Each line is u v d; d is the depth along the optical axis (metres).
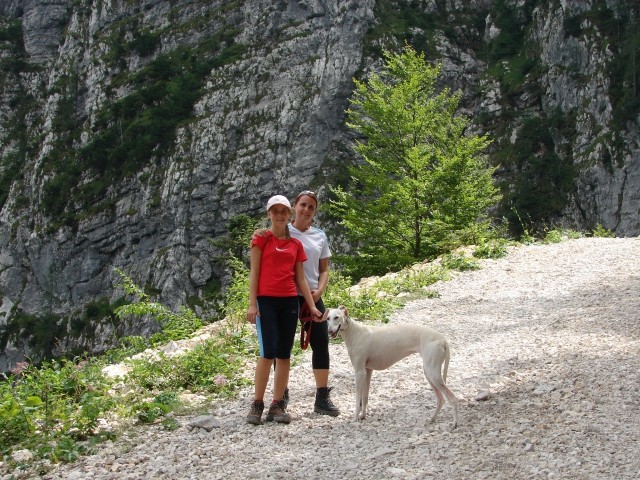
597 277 13.82
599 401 6.53
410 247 24.69
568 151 77.50
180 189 82.00
